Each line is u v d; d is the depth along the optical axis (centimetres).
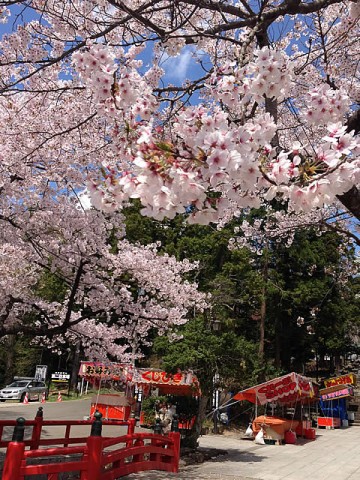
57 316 1068
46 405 2319
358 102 705
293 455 1379
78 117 777
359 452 1473
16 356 3130
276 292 2164
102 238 907
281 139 740
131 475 848
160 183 261
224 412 1912
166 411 1648
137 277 1094
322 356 3003
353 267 1738
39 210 873
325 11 750
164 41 519
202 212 293
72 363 3266
